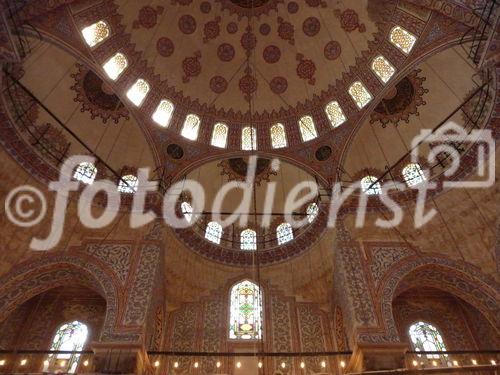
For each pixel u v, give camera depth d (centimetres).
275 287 1538
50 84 1377
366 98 1602
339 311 1386
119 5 1488
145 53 1622
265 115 1772
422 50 1393
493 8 1038
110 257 1273
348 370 1155
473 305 1273
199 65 1756
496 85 1219
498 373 712
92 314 1386
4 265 1163
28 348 1281
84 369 1233
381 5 1476
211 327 1419
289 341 1375
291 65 1780
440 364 1287
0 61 1038
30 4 1149
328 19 1658
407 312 1432
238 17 1753
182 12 1678
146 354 1093
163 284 1412
